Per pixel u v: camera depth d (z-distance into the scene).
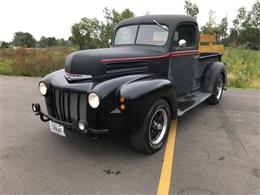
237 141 3.84
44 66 10.53
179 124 4.54
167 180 2.83
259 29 33.78
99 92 2.92
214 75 5.36
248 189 2.68
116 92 3.03
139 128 3.12
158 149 3.50
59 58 11.58
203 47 5.52
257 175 2.93
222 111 5.34
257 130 4.28
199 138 3.93
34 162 3.20
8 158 3.29
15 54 12.36
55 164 3.16
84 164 3.16
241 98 6.48
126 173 2.97
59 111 3.43
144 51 3.89
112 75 3.33
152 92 3.16
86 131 2.99
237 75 9.44
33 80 8.98
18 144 3.70
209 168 3.07
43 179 2.84
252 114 5.15
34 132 4.14
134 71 3.58
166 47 3.99
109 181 2.81
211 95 5.36
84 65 3.24
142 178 2.87
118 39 4.62
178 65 4.28
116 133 3.11
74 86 3.18
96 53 3.35
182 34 4.33
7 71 10.46
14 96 6.50
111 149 3.56
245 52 19.98
